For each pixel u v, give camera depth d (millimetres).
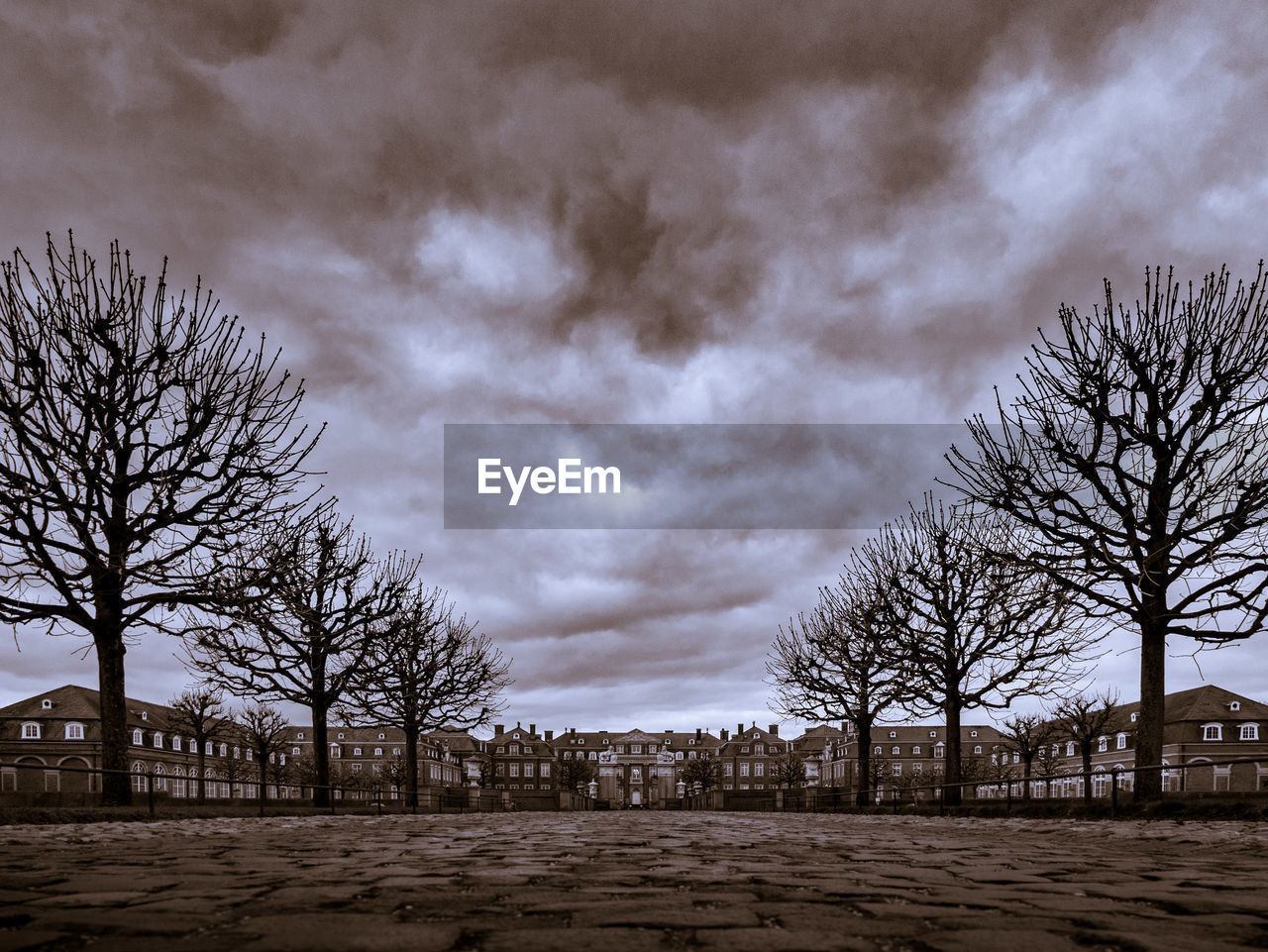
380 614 28000
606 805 99062
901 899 4305
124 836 9578
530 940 3152
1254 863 6414
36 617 15531
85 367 16328
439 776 114625
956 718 24609
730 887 4781
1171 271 15734
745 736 140875
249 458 17703
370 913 3773
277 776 82750
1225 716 68438
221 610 17547
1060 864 6312
